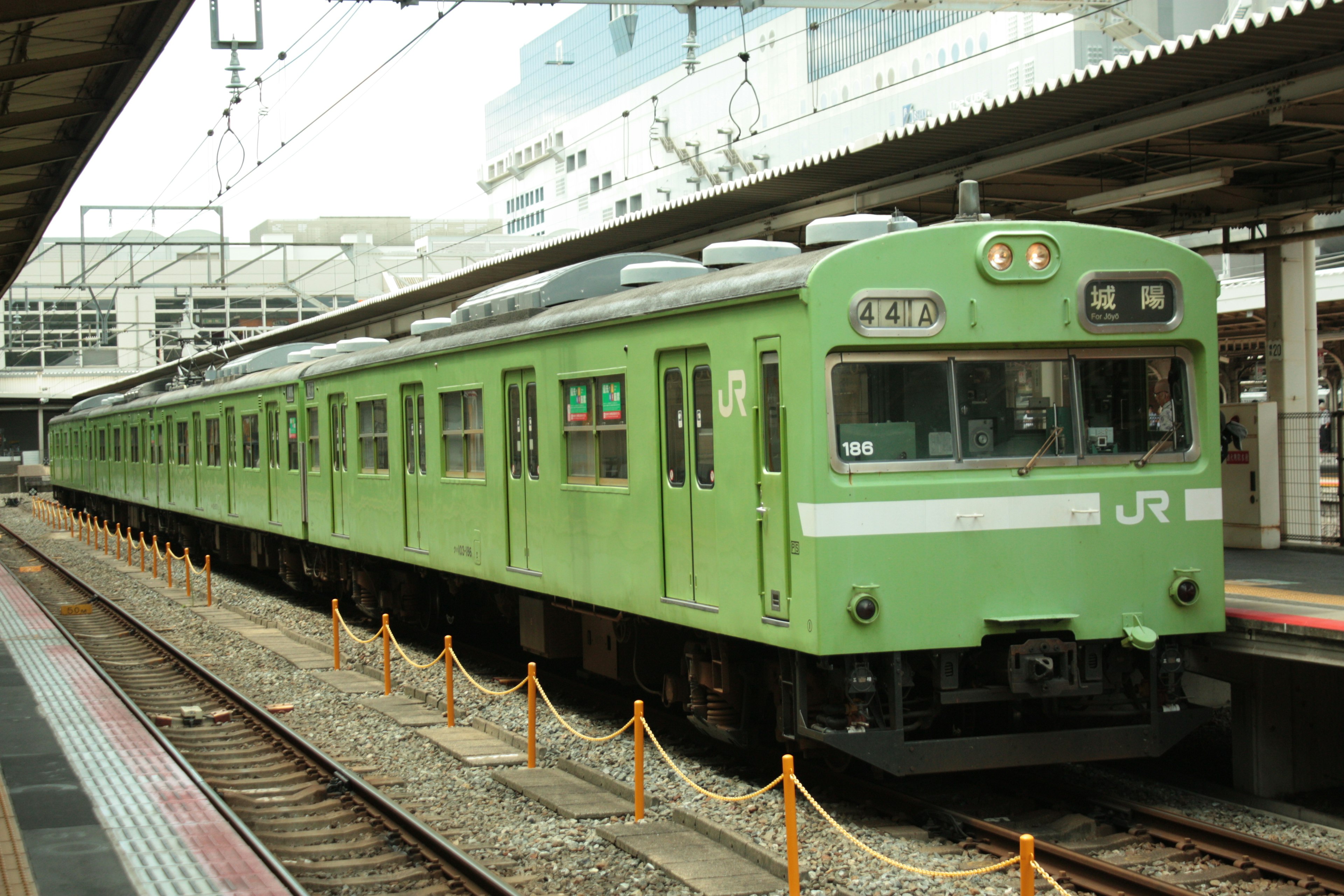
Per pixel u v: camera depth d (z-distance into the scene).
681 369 8.38
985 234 7.27
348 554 16.20
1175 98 9.43
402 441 13.48
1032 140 10.47
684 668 9.34
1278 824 7.16
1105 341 7.48
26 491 56.72
